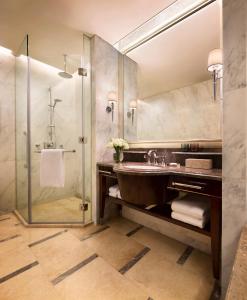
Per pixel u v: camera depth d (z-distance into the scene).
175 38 1.75
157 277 1.15
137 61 2.05
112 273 1.18
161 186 1.28
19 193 2.26
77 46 2.09
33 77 2.41
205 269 1.23
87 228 1.83
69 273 1.17
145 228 1.85
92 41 1.92
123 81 2.16
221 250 0.98
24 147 2.10
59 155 2.10
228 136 0.92
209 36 1.55
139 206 1.52
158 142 1.86
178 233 1.60
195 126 1.63
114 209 2.13
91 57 1.94
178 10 1.69
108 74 2.04
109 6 1.51
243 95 0.86
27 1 1.45
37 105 2.46
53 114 2.63
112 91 2.09
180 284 1.09
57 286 1.06
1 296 0.98
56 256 1.35
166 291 1.04
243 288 0.50
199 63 1.61
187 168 1.37
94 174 1.95
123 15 1.62
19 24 1.72
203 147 1.53
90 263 1.27
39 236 1.66
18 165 2.31
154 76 1.93
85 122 2.04
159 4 1.50
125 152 2.14
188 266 1.26
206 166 1.32
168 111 1.83
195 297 1.00
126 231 1.78
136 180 1.31
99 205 1.91
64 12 1.57
